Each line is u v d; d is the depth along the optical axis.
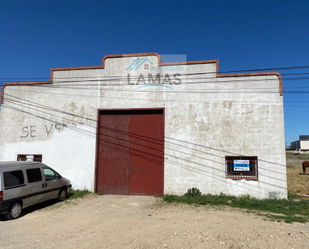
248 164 10.98
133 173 12.01
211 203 10.01
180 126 11.67
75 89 12.83
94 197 11.29
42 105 13.02
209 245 5.60
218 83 11.56
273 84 11.14
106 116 12.55
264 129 10.99
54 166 12.52
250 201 10.02
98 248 5.65
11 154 12.95
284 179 10.64
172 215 8.34
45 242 6.14
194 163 11.38
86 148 12.39
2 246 5.95
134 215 8.48
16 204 8.30
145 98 12.16
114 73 12.55
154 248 5.50
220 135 11.29
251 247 5.46
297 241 5.73
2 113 13.29
